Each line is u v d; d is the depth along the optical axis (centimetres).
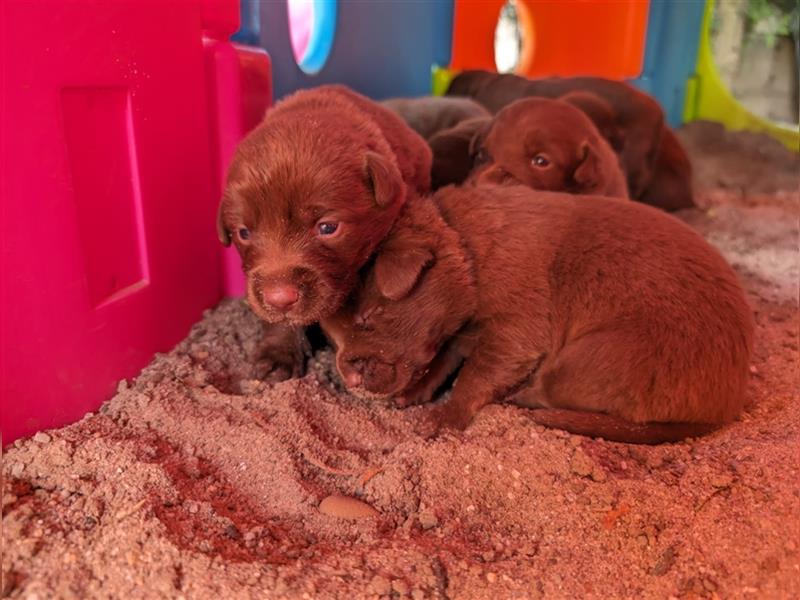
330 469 28
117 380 31
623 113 66
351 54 63
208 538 23
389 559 23
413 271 29
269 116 35
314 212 28
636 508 25
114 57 28
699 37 88
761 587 22
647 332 30
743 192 74
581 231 32
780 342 40
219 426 29
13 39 23
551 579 22
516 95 70
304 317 28
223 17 37
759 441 29
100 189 29
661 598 22
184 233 35
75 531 22
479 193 34
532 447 28
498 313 31
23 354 25
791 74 82
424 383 33
